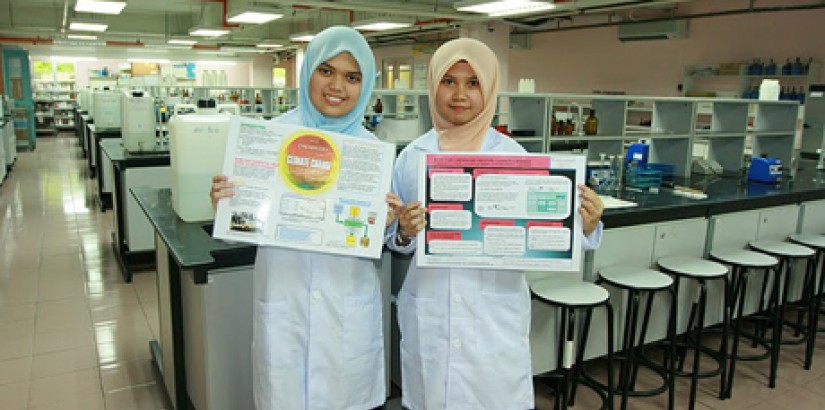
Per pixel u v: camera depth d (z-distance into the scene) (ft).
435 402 4.95
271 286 4.72
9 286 12.74
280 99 27.48
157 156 13.44
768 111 14.55
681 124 12.64
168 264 7.33
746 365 9.95
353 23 28.02
